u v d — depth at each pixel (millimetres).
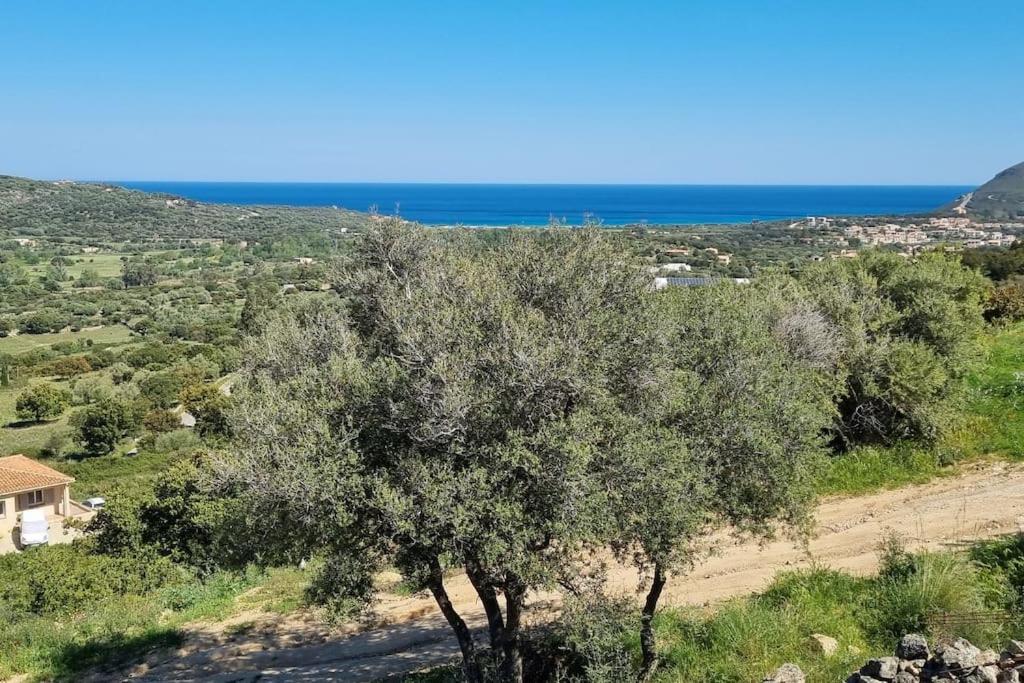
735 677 8867
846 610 9992
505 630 9391
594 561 14773
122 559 21734
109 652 15461
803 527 10320
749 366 9375
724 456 8992
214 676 13711
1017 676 6238
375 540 8133
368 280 11781
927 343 19672
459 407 7488
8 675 14586
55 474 36469
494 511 7371
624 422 8000
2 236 177875
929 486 16109
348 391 8414
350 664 13383
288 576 19844
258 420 8211
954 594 9180
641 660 9938
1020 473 15773
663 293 10367
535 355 7695
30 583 19125
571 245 9930
